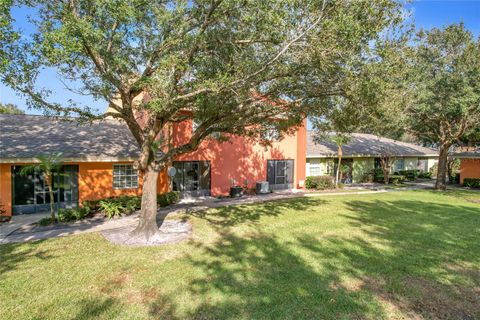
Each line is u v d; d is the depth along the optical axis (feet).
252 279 19.52
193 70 25.31
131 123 28.68
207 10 22.65
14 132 44.19
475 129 67.15
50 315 15.25
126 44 24.36
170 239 28.53
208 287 18.34
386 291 18.12
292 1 18.15
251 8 20.44
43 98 24.68
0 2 17.04
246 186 63.93
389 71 22.13
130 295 17.37
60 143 43.65
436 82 55.98
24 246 26.22
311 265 22.00
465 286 19.01
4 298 16.90
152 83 22.16
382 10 18.85
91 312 15.53
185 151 31.22
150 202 29.50
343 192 66.44
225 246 26.45
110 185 47.19
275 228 32.99
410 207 46.62
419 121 68.59
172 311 15.66
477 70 52.39
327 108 30.25
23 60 21.06
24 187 41.57
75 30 18.47
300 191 68.39
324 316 15.26
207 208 45.32
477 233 31.42
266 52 23.39
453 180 91.56
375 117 27.09
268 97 29.58
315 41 19.90
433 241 28.32
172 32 23.26
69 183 44.65
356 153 84.02
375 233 31.04
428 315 15.57
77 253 24.40
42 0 21.42
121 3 18.81
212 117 29.22
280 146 70.28
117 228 32.76
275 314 15.37
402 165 103.04
